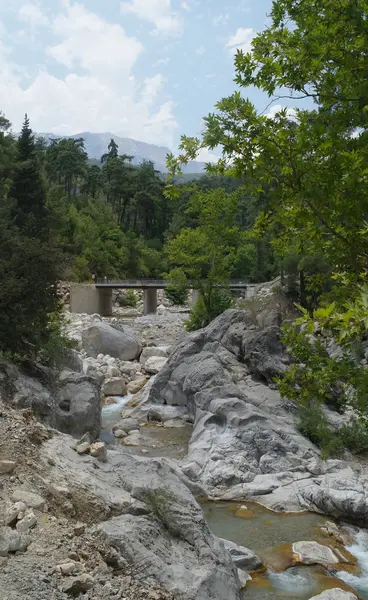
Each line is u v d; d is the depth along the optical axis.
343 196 5.46
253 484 15.72
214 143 6.11
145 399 24.62
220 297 38.78
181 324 53.22
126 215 122.44
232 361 24.08
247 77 6.18
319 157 5.82
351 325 4.54
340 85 5.79
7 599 5.50
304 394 7.19
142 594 6.70
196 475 16.09
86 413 17.52
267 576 10.95
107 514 8.42
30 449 9.41
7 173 55.81
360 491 14.41
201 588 7.35
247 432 17.88
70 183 106.88
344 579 10.93
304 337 7.21
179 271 38.22
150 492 9.34
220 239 37.91
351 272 6.92
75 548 7.04
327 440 17.88
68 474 9.22
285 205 6.49
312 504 14.58
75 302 59.66
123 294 83.88
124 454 11.30
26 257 17.92
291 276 33.06
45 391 16.86
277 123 6.01
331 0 5.33
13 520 7.18
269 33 6.14
